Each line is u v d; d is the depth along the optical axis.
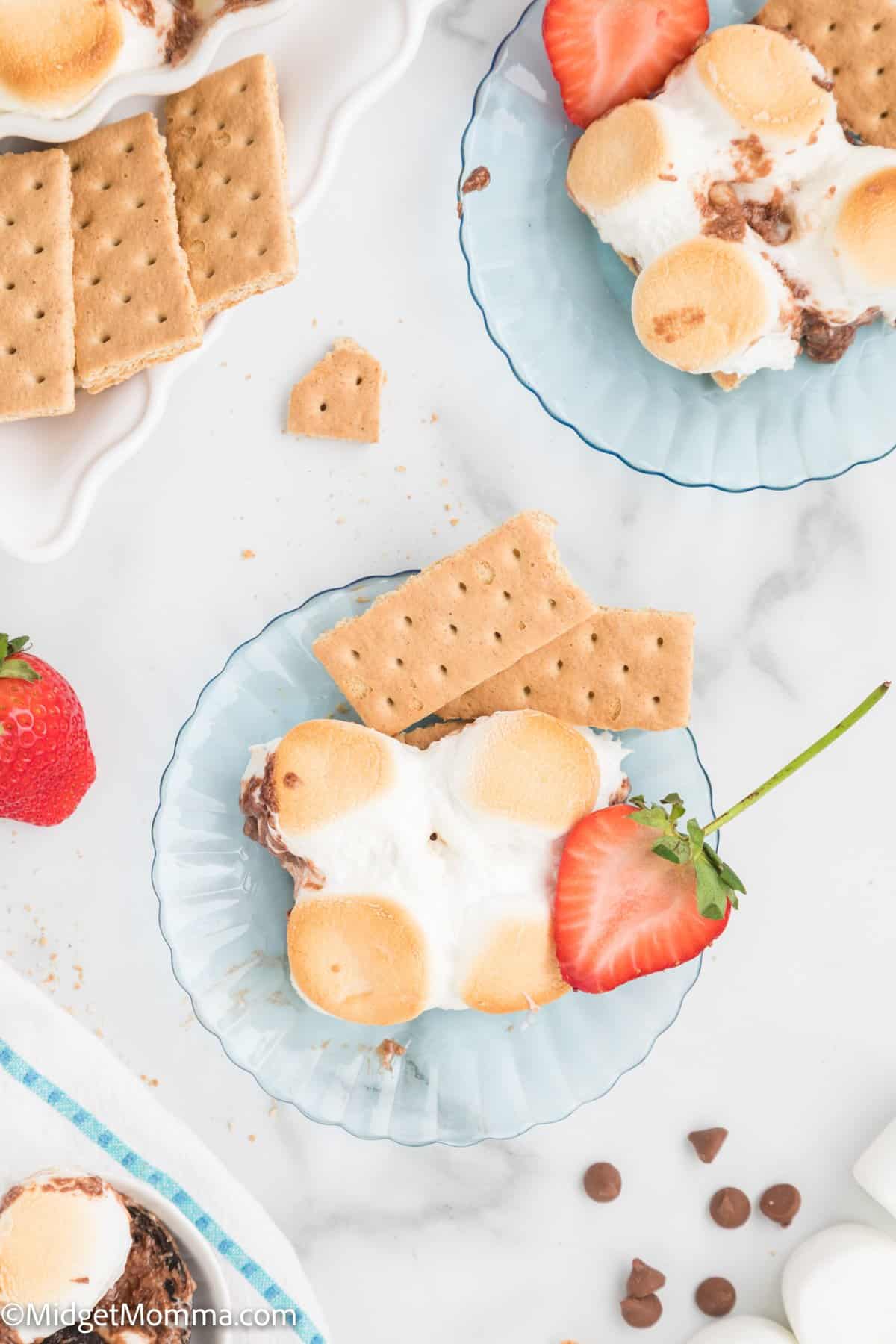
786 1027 0.63
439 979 0.59
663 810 0.59
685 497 0.62
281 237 0.55
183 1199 0.62
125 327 0.55
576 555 0.62
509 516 0.62
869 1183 0.62
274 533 0.62
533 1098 0.61
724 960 0.63
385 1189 0.63
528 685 0.60
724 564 0.62
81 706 0.62
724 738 0.63
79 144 0.55
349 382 0.62
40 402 0.54
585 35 0.58
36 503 0.55
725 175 0.58
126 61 0.53
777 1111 0.63
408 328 0.62
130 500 0.62
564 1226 0.63
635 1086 0.63
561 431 0.62
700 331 0.58
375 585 0.60
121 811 0.63
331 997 0.59
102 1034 0.63
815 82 0.58
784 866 0.63
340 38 0.55
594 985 0.59
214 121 0.55
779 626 0.62
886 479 0.62
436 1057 0.61
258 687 0.61
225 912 0.61
